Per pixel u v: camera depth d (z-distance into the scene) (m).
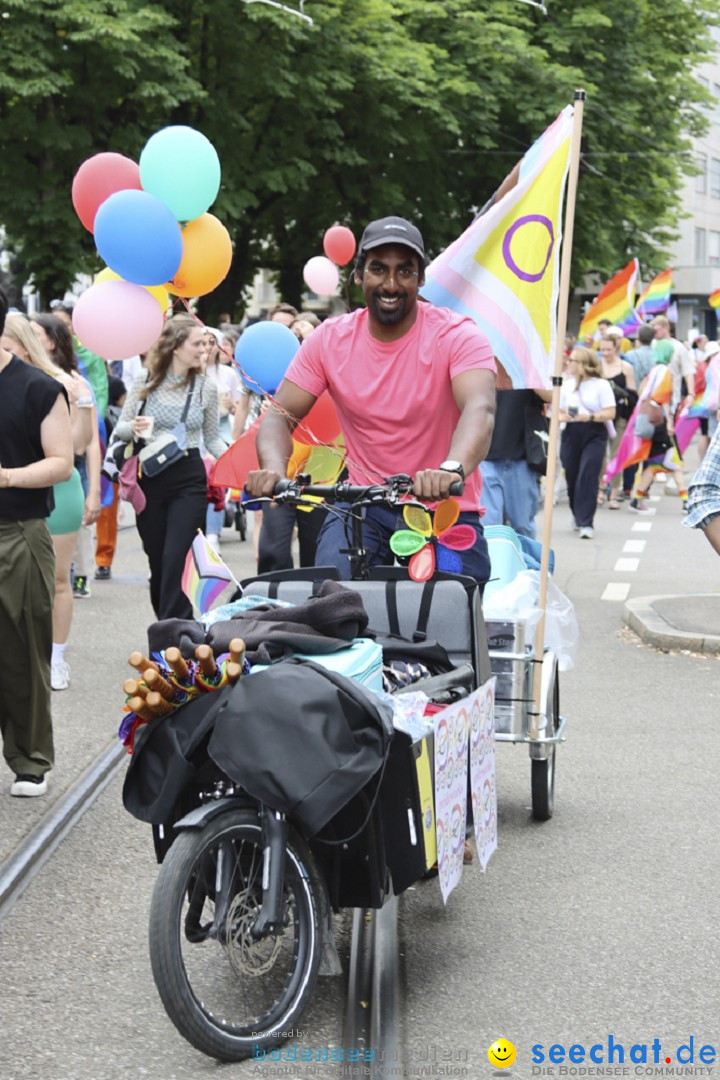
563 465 15.50
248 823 3.69
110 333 5.41
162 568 8.29
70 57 21.73
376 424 4.84
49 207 22.47
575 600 11.18
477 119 26.81
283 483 4.37
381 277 4.65
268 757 3.51
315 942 3.81
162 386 8.20
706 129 33.69
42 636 5.87
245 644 3.76
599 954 4.38
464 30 27.39
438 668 4.48
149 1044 3.78
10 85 20.66
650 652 9.20
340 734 3.57
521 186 5.80
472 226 5.89
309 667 3.67
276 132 25.27
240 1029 3.68
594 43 29.17
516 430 8.88
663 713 7.57
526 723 5.64
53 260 22.72
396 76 24.91
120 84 22.09
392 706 3.80
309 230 28.89
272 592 4.54
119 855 5.31
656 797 6.08
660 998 4.05
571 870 5.16
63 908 4.77
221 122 23.94
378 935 4.52
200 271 5.71
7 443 5.74
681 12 31.97
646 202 34.06
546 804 5.72
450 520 4.25
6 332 6.70
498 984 4.15
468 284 5.90
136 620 10.03
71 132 22.19
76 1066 3.64
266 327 5.98
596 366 15.20
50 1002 4.04
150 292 6.10
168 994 3.54
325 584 4.13
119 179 5.86
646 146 31.61
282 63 24.00
